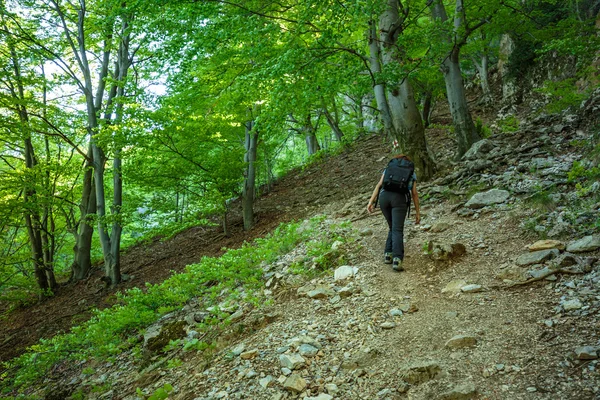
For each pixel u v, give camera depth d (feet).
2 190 46.09
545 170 24.21
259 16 28.45
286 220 41.04
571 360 9.49
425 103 55.42
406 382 10.42
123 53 45.44
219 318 19.57
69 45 46.91
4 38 42.14
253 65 35.06
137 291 25.98
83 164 51.62
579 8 51.16
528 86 56.70
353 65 28.04
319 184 51.44
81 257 52.60
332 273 19.49
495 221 19.83
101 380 19.72
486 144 32.04
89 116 45.27
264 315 17.29
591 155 22.22
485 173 27.99
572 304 11.49
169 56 33.27
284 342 14.37
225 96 38.42
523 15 34.71
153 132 36.42
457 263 16.66
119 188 44.52
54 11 44.75
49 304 46.57
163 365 17.75
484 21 31.83
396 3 30.71
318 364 12.40
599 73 40.52
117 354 22.36
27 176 45.57
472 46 42.14
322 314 15.76
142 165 41.27
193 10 27.96
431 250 17.99
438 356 11.09
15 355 35.45
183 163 40.06
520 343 10.67
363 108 76.43
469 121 34.60
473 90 81.20
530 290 13.19
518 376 9.50
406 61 30.83
